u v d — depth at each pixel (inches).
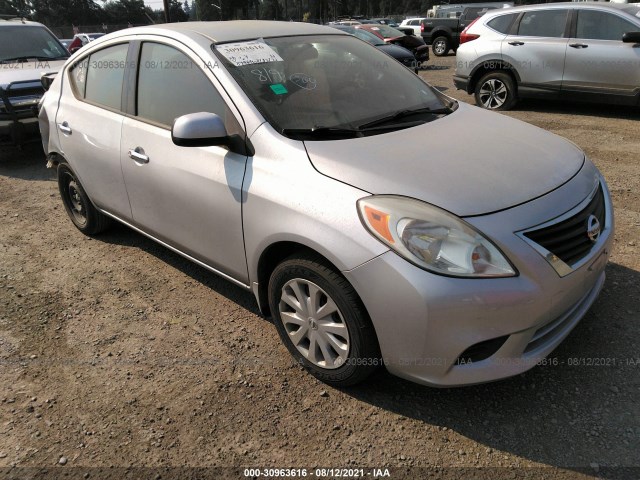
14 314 127.6
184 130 96.7
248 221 99.3
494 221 80.4
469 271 77.5
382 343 84.5
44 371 107.0
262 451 86.3
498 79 328.8
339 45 130.3
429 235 78.9
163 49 120.3
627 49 275.9
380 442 87.0
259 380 102.0
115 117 133.1
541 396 94.8
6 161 271.7
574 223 87.2
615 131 269.3
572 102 313.4
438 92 133.6
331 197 86.8
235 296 132.2
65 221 186.2
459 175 87.8
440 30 714.2
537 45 305.9
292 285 97.3
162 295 133.9
